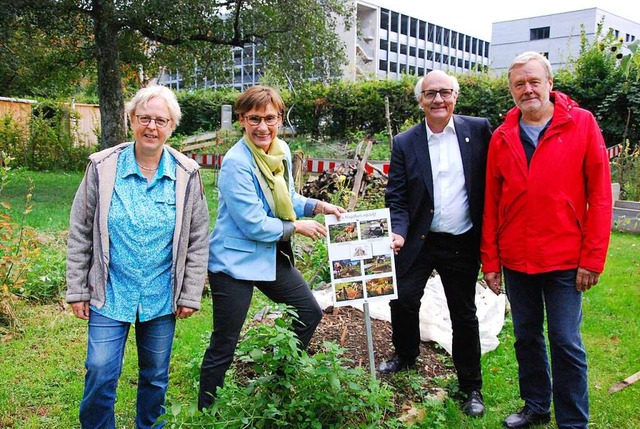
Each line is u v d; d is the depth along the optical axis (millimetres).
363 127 17938
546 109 2949
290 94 18453
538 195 2904
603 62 13352
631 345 4480
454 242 3312
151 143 2527
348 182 9562
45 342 4285
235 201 2758
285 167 3133
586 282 2875
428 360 3959
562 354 2928
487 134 3307
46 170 15656
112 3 11812
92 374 2477
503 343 4473
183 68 15805
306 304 3055
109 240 2516
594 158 2838
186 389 3598
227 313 2848
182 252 2654
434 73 3164
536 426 3230
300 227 2904
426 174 3250
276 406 2736
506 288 3236
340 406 2752
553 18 43406
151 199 2574
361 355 3895
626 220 8945
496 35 45938
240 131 13945
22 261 4984
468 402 3408
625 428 3283
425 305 4535
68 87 16969
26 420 3223
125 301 2547
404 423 3139
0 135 15492
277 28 13555
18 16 12031
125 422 3219
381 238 3170
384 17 47844
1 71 15656
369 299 3166
